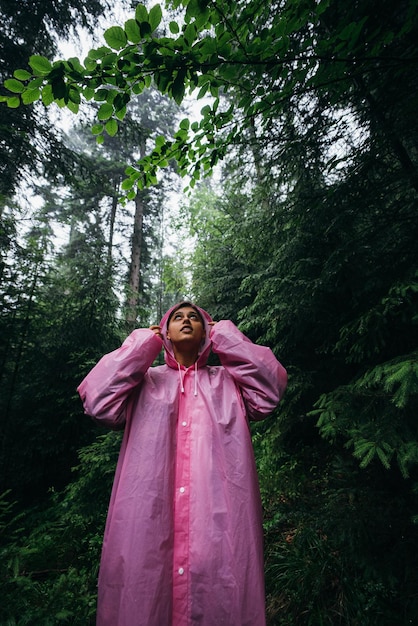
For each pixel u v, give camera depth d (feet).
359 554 7.22
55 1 15.26
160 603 3.41
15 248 16.33
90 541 9.32
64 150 16.93
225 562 3.58
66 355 16.33
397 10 6.42
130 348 4.38
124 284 21.53
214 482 3.97
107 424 4.24
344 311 9.52
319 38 7.84
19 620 5.48
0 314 15.26
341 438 11.25
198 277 20.39
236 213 18.04
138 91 4.18
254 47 4.14
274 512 10.16
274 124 8.79
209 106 5.05
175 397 4.53
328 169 8.42
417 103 6.37
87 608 6.00
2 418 15.06
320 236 9.39
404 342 7.77
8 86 3.78
